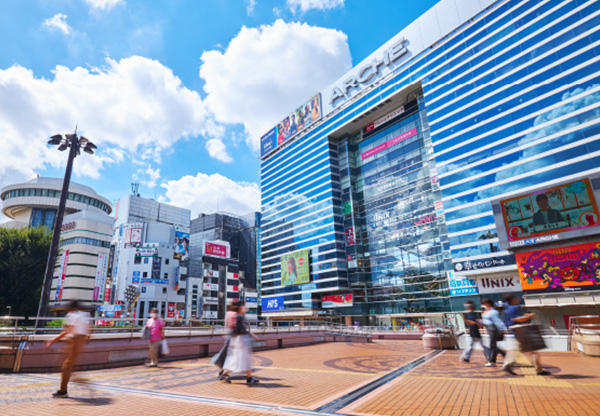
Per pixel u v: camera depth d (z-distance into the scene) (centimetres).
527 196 2989
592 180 2702
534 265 2897
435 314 4919
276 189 8712
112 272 6881
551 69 4238
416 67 5856
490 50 4875
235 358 725
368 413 468
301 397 580
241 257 11156
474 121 4831
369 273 6306
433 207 5541
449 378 755
